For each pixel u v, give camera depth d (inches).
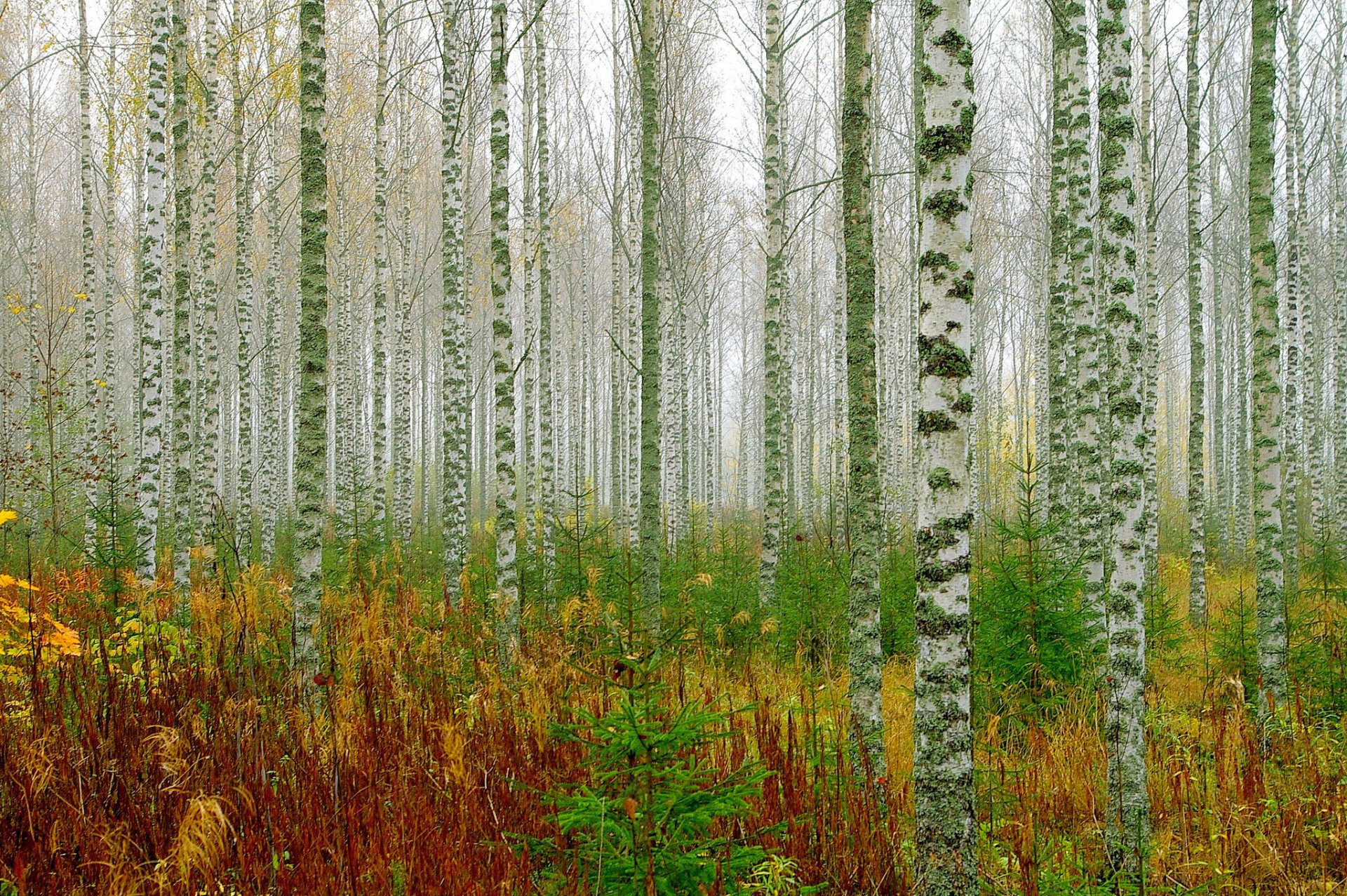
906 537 662.5
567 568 418.9
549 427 617.6
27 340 854.5
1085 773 213.6
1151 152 770.8
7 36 1010.1
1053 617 276.7
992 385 1606.8
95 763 170.1
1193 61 528.7
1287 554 547.8
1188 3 530.6
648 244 322.7
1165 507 1018.7
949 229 153.2
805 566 393.1
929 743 148.9
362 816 158.4
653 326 322.7
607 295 1427.2
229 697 207.2
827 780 188.9
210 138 552.7
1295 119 631.8
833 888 154.9
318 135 262.1
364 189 1032.2
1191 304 526.6
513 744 188.4
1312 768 215.0
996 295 1167.6
